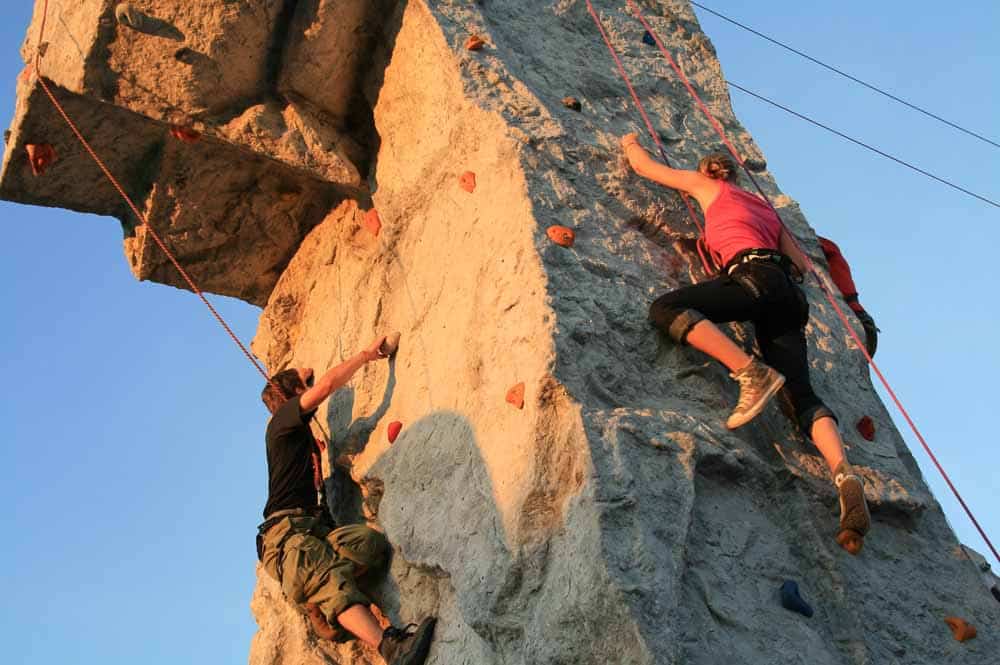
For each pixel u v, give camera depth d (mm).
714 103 8117
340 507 7426
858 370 7152
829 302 7398
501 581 5828
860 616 6031
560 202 6777
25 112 7609
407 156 7527
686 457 5922
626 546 5531
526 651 5598
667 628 5344
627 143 7270
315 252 8391
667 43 8336
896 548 6469
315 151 7629
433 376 6867
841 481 6066
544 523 5820
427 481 6602
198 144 7805
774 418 6465
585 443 5781
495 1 7871
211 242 8359
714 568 5754
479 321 6621
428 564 6359
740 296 6410
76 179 8094
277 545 6844
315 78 7582
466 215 7016
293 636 7156
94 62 7215
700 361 6461
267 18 7363
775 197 7785
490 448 6223
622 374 6277
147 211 8117
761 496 6160
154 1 7133
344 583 6660
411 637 6375
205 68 7332
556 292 6348
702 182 6898
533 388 6078
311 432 7340
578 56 7867
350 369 7156
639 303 6574
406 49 7520
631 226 6973
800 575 6008
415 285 7262
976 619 6316
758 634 5621
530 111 7191
